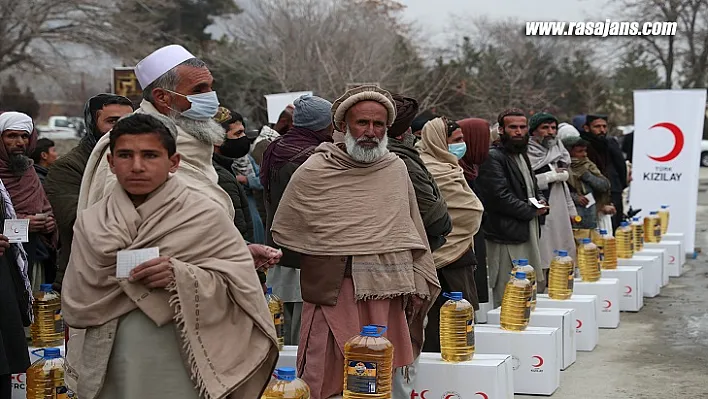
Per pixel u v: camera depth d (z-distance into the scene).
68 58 36.22
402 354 5.28
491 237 8.75
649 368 7.79
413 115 5.90
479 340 6.95
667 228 14.88
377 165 5.21
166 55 4.43
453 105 31.67
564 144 10.79
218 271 3.56
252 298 3.62
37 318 6.35
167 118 3.84
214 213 3.64
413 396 5.87
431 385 5.84
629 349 8.56
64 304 3.57
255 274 3.68
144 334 3.53
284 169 6.01
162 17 39.03
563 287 8.53
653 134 14.67
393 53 32.75
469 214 6.55
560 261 8.58
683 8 36.88
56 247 6.98
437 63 32.62
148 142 3.54
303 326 5.26
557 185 9.77
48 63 36.16
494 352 6.94
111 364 3.57
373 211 5.14
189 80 4.39
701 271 13.88
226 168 7.12
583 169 10.76
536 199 8.82
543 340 6.86
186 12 42.09
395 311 5.28
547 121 9.81
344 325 5.11
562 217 9.76
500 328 7.08
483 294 7.38
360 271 5.09
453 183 6.60
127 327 3.54
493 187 8.60
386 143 5.26
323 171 5.18
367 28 33.78
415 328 5.50
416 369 5.75
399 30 36.28
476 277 7.35
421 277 5.29
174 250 3.52
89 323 3.54
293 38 32.72
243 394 3.70
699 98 14.46
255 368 3.62
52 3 34.84
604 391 7.03
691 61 37.56
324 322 5.16
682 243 14.25
